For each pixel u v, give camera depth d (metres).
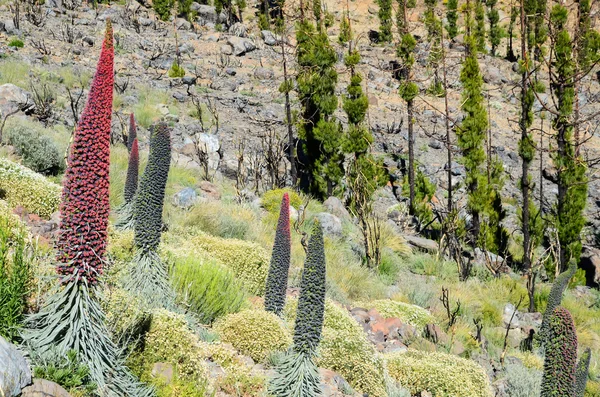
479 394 7.94
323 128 21.88
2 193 9.18
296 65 23.84
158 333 5.13
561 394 3.72
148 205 5.63
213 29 46.56
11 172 9.59
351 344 7.05
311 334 5.04
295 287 10.64
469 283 16.45
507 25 52.78
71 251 3.79
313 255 4.99
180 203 13.73
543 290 16.31
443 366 8.20
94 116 3.66
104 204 3.81
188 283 6.98
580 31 19.30
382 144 29.33
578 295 18.53
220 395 5.11
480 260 19.67
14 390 3.36
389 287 14.45
